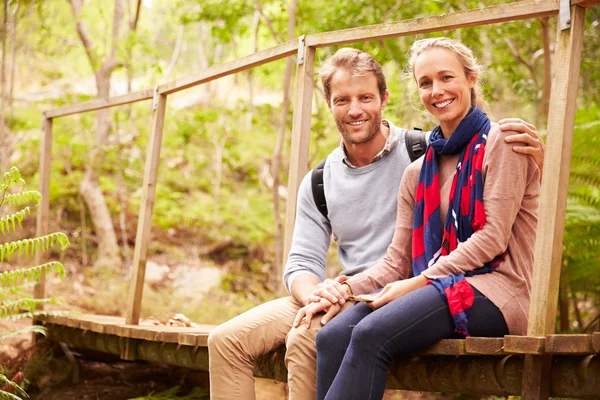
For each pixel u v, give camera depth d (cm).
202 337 356
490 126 269
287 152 1106
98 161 866
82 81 1309
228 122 1036
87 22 1350
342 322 264
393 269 286
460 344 245
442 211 276
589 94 737
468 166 265
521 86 727
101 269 811
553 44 764
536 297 235
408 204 290
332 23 673
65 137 870
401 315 247
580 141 543
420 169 285
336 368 261
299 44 352
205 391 459
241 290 838
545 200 236
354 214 311
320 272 318
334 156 325
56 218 870
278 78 1330
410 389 288
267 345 303
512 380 248
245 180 1069
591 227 540
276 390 491
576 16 234
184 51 1370
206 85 1246
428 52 276
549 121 238
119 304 723
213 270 855
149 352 431
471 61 277
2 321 582
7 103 984
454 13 279
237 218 949
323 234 324
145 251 462
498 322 249
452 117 272
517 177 255
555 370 238
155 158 468
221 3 758
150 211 465
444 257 259
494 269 258
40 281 548
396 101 640
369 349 246
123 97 511
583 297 659
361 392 244
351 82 304
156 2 1400
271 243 931
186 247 891
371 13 658
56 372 493
